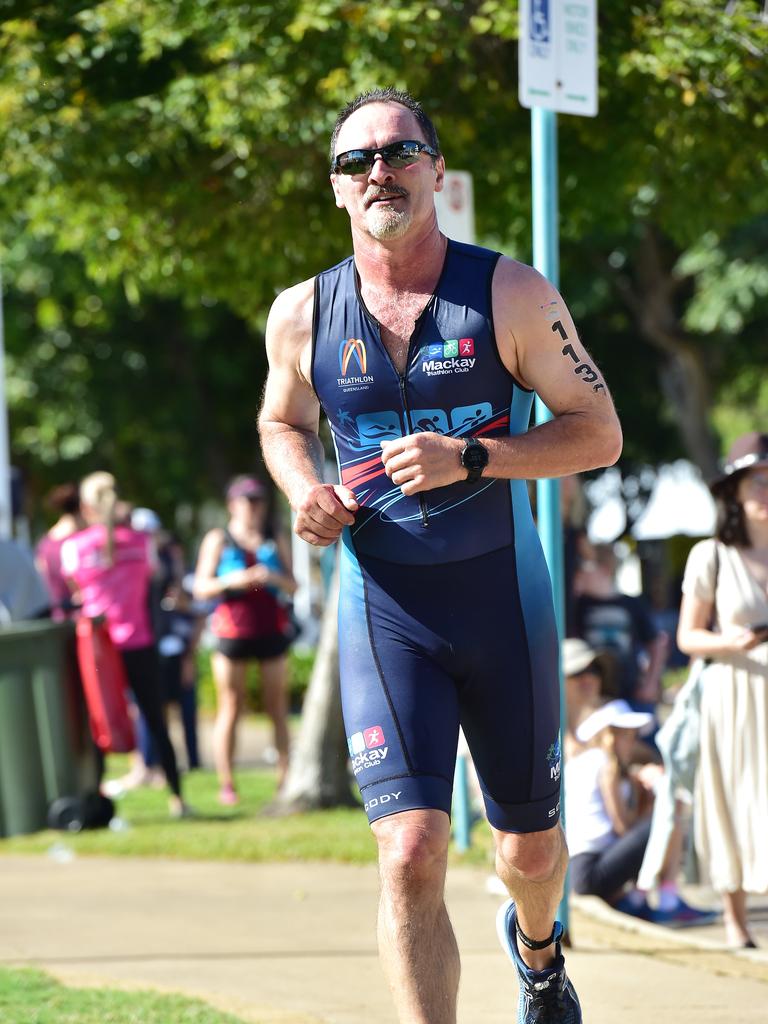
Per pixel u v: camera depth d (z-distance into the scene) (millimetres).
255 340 64875
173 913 18641
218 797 30797
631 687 22453
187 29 21844
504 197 25172
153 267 26219
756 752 16688
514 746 10195
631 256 55438
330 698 27453
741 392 74875
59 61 22938
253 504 29391
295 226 24531
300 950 16328
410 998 9273
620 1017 13375
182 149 23484
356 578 10203
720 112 21531
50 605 27109
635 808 20344
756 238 50156
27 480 62969
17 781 25406
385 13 20438
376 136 9633
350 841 23562
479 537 10039
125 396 64062
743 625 16781
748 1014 13484
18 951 16391
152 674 27422
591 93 15875
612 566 23359
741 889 16703
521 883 10555
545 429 9688
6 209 26266
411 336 9781
